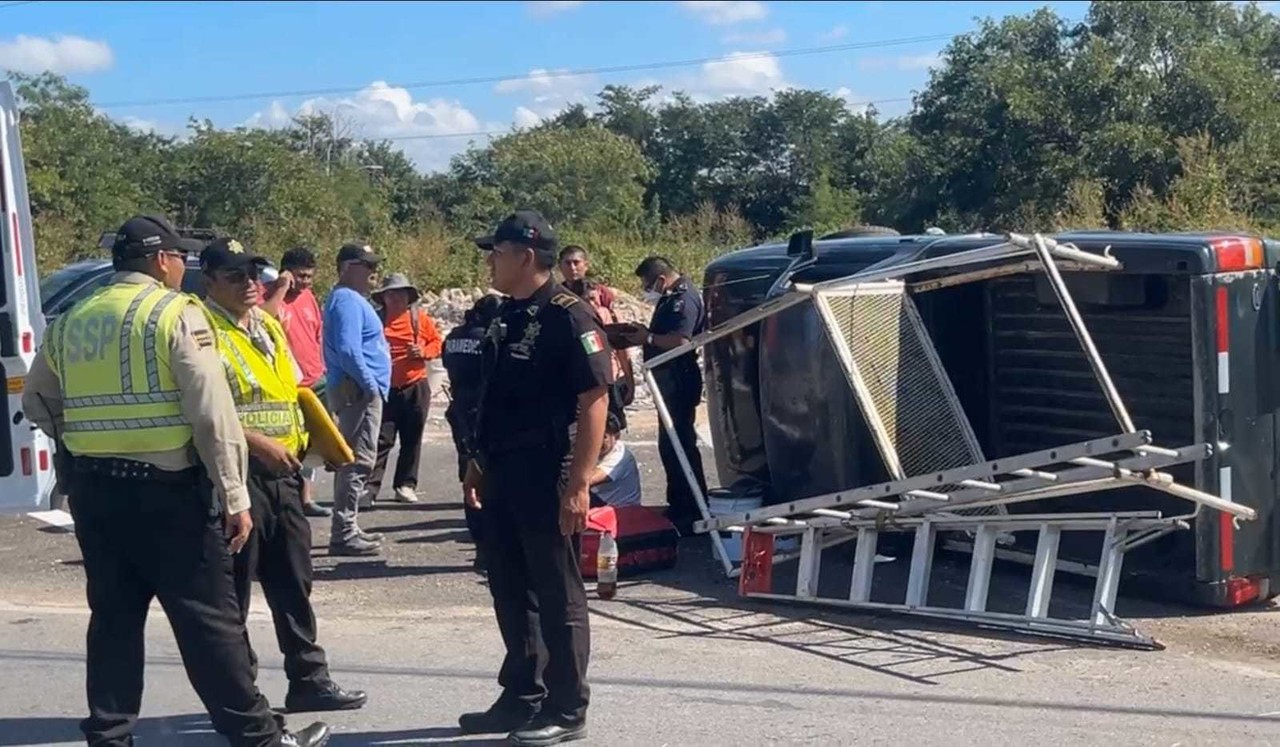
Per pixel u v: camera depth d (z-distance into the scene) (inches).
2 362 301.9
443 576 321.7
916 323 302.7
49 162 1482.5
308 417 218.7
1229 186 1197.7
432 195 2258.9
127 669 183.6
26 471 304.5
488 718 203.9
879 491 269.6
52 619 283.6
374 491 404.5
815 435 307.6
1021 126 1572.3
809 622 273.0
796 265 329.7
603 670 239.3
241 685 182.2
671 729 205.9
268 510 207.6
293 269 370.0
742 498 334.0
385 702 222.7
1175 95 1464.1
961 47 1833.2
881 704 217.2
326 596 303.7
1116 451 237.6
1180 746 195.5
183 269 189.2
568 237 1025.5
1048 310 301.0
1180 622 268.1
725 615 279.9
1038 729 203.5
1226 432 265.9
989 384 317.1
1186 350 269.6
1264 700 217.6
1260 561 272.8
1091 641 250.5
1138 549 280.2
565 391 192.5
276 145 1525.6
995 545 292.4
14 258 301.3
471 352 234.5
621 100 2920.8
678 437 338.3
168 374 175.0
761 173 2849.4
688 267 1038.4
